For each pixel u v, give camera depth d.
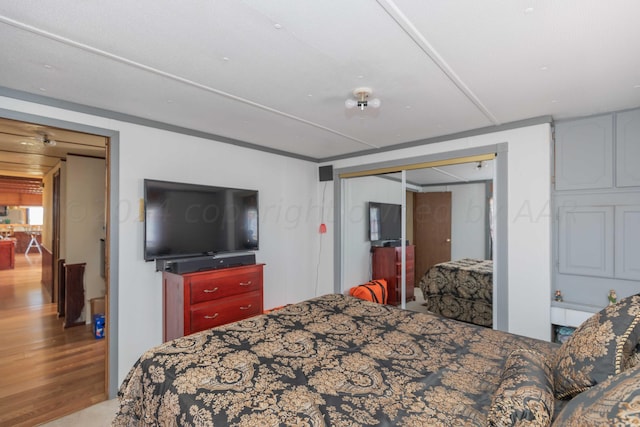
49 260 5.73
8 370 2.98
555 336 3.03
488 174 3.37
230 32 1.64
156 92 2.39
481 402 1.21
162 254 2.98
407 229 4.02
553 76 2.13
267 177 4.14
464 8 1.44
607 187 2.81
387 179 4.21
